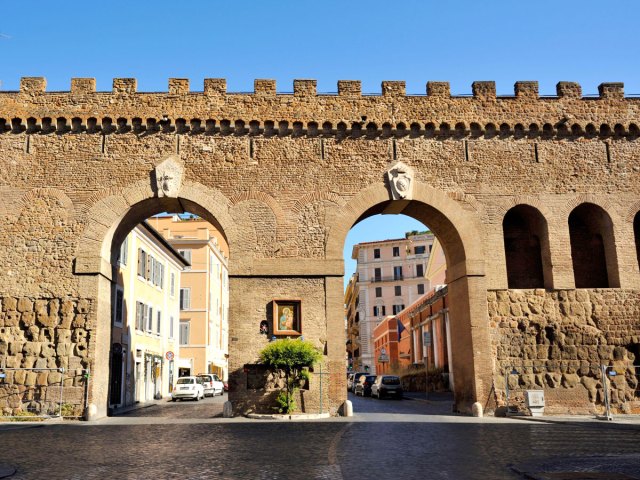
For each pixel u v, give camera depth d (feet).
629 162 90.74
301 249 84.89
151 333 142.00
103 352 83.97
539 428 66.13
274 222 85.56
